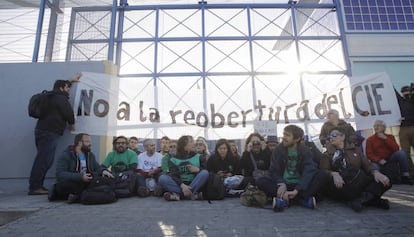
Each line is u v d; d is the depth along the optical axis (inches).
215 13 342.6
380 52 309.3
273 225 92.7
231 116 219.6
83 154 152.6
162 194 148.0
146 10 335.0
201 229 90.2
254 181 148.7
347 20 322.0
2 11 322.3
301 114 217.5
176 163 148.4
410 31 315.9
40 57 277.1
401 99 210.4
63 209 119.0
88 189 131.3
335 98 207.3
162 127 206.4
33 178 157.2
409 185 173.0
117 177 151.5
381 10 325.7
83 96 186.9
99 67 198.2
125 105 199.2
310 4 332.5
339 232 84.4
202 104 219.3
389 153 179.6
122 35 324.8
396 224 90.4
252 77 314.2
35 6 316.8
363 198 111.9
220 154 167.9
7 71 195.3
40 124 159.8
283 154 124.6
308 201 114.3
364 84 199.8
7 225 96.7
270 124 219.0
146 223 97.6
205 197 141.0
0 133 185.0
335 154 124.5
